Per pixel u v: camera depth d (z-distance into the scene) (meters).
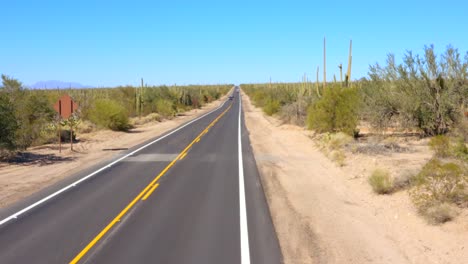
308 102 35.59
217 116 52.12
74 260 7.30
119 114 33.12
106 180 14.27
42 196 12.13
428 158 14.92
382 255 7.44
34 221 9.66
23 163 18.33
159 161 18.27
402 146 18.30
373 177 11.65
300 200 11.45
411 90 20.55
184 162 17.88
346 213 10.09
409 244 7.87
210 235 8.55
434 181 10.23
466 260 6.95
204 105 89.31
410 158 15.48
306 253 7.58
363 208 10.43
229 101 104.25
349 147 18.52
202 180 14.11
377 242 8.08
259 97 77.50
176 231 8.80
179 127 36.94
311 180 14.06
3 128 18.58
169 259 7.30
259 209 10.52
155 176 14.86
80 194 12.27
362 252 7.60
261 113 56.41
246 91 159.12
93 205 10.98
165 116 50.97
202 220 9.58
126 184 13.57
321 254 7.53
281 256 7.44
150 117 44.94
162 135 30.09
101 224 9.34
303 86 47.50
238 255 7.48
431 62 20.00
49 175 15.51
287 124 35.66
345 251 7.66
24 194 12.52
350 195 11.80
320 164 17.05
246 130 32.88
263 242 8.14
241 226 9.13
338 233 8.66
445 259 7.09
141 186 13.23
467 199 9.04
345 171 14.91
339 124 23.34
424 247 7.66
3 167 17.33
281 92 59.66
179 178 14.47
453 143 14.98
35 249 7.87
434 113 20.08
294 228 9.02
